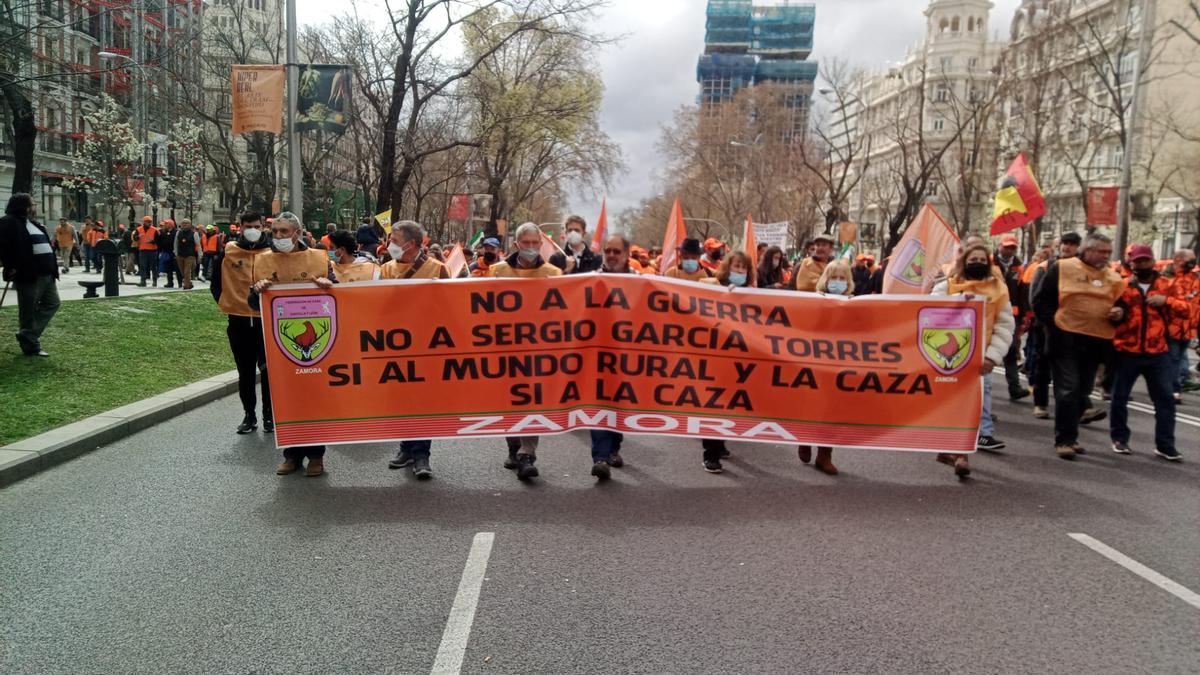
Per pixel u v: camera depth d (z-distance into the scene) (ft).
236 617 12.73
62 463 21.76
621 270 22.21
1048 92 120.06
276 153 120.37
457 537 16.51
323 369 20.72
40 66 49.60
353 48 84.02
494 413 21.03
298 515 17.79
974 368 21.42
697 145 213.66
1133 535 17.17
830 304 21.44
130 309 47.93
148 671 11.09
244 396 25.68
